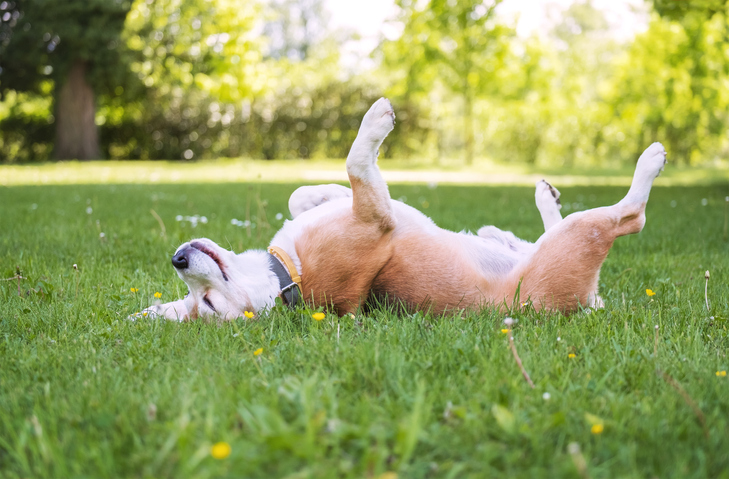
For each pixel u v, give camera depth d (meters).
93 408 1.81
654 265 4.19
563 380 2.01
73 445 1.59
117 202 7.85
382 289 3.00
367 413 1.69
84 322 2.79
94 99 22.67
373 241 2.91
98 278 3.64
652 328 2.64
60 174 14.51
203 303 2.74
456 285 2.98
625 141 34.97
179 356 2.35
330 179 13.40
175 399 1.82
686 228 5.95
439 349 2.29
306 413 1.55
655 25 24.81
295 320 2.74
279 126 27.52
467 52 25.42
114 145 25.64
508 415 1.64
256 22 25.59
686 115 30.28
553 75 28.47
